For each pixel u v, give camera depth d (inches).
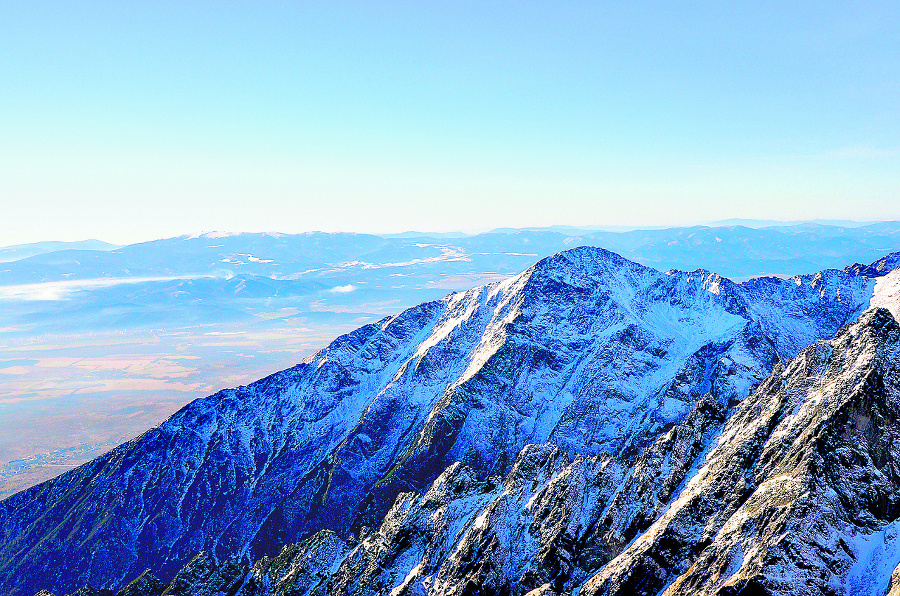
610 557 3366.1
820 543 2415.1
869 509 2490.2
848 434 2694.4
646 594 2896.2
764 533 2554.1
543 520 3853.3
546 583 3494.1
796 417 3083.2
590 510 3661.4
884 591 2196.1
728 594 2432.3
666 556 2945.4
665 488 3440.0
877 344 2997.0
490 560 3750.0
